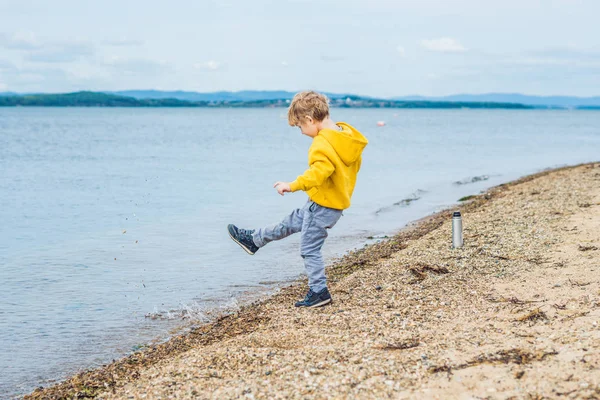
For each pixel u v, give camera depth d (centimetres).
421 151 4338
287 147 4812
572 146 5106
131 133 6950
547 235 981
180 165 3120
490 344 480
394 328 560
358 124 11775
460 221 951
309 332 576
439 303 640
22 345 667
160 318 752
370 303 664
